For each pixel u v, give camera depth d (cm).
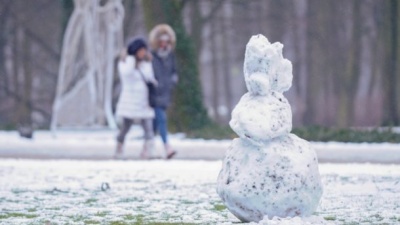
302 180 1065
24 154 2616
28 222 1152
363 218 1172
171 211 1271
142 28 5672
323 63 6128
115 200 1423
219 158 2389
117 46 3428
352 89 5803
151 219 1184
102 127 3384
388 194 1468
